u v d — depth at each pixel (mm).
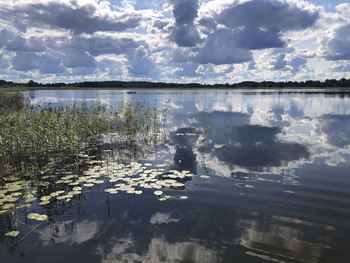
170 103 30125
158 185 5391
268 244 3320
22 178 6078
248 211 4230
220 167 6637
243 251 3172
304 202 4531
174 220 3977
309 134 11133
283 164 6812
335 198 4668
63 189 5355
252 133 11570
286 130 12258
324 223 3824
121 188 5262
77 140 8852
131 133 11508
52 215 4227
